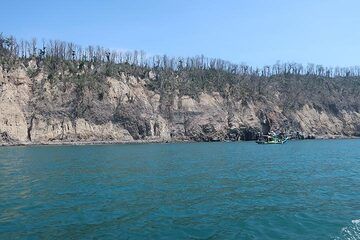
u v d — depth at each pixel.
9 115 157.12
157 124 183.50
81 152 104.88
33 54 187.38
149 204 32.00
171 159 79.19
